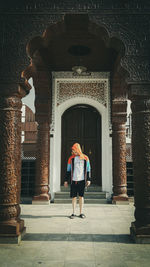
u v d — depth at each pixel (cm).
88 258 275
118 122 724
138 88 357
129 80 357
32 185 802
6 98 360
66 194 760
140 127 356
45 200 709
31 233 378
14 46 365
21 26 369
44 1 373
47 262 263
